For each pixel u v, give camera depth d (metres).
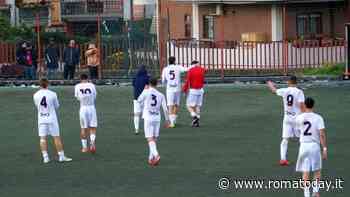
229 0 80.81
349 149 38.47
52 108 36.88
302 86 66.75
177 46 76.31
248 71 75.38
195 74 47.03
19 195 30.16
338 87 65.81
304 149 28.09
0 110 55.69
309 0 79.38
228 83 71.00
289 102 34.75
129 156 37.88
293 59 75.31
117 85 70.75
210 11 83.56
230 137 42.75
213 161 36.09
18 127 48.00
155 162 35.50
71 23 100.50
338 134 42.91
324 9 81.62
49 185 31.84
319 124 28.06
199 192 29.88
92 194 29.98
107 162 36.53
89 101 39.12
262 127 45.97
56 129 36.91
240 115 51.00
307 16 81.25
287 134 34.91
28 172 34.62
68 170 34.84
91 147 38.88
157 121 35.75
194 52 76.31
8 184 32.22
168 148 39.69
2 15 92.00
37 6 97.38
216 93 63.31
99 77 72.56
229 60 75.69
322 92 62.41
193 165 35.28
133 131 45.53
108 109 55.16
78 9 100.19
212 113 52.22
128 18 99.12
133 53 74.12
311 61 75.50
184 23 87.44
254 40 79.56
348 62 70.38
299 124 28.27
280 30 79.69
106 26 95.12
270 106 55.03
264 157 36.84
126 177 33.03
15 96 63.56
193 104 47.09
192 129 45.84
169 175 33.25
